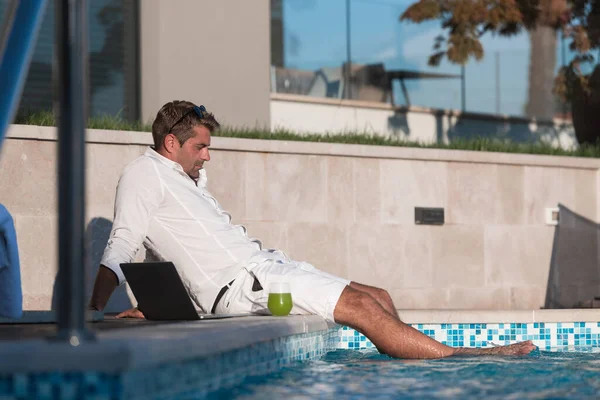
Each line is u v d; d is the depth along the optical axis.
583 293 9.19
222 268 4.73
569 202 9.16
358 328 4.57
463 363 4.28
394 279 8.20
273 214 7.67
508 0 11.10
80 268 2.49
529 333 6.12
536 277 8.91
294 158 7.78
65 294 2.47
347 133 9.38
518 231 8.83
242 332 3.37
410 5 11.81
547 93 13.22
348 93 11.67
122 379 2.32
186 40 10.05
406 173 8.30
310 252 7.82
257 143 7.58
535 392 3.34
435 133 12.33
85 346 2.35
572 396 3.23
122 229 4.57
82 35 2.60
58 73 2.57
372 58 11.90
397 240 8.23
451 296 8.45
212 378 3.16
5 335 3.20
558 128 13.38
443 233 8.45
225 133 8.09
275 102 11.02
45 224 6.61
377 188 8.16
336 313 4.57
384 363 4.34
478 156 8.61
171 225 4.73
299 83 11.27
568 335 6.19
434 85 12.35
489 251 8.66
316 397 3.20
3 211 3.76
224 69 10.26
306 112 11.28
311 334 4.70
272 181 7.68
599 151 10.00
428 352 4.52
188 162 4.84
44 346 2.36
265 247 7.62
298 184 7.79
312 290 4.60
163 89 9.91
